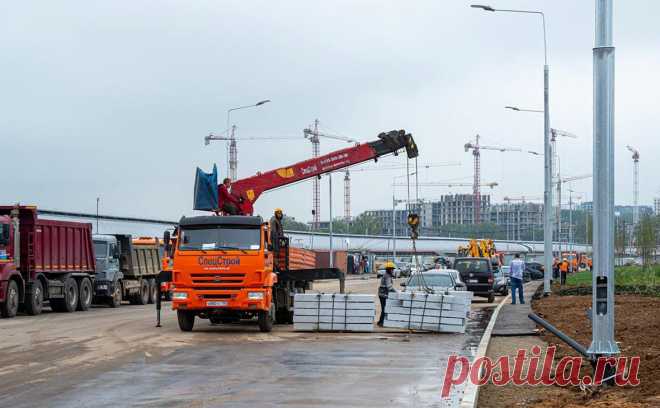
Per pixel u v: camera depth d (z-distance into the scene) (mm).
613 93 12875
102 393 12266
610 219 12766
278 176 27344
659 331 19391
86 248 34562
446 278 30203
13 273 28766
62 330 23188
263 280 22141
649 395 11539
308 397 11977
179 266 22141
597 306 12719
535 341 20297
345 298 22922
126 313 32094
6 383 13227
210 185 25062
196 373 14414
